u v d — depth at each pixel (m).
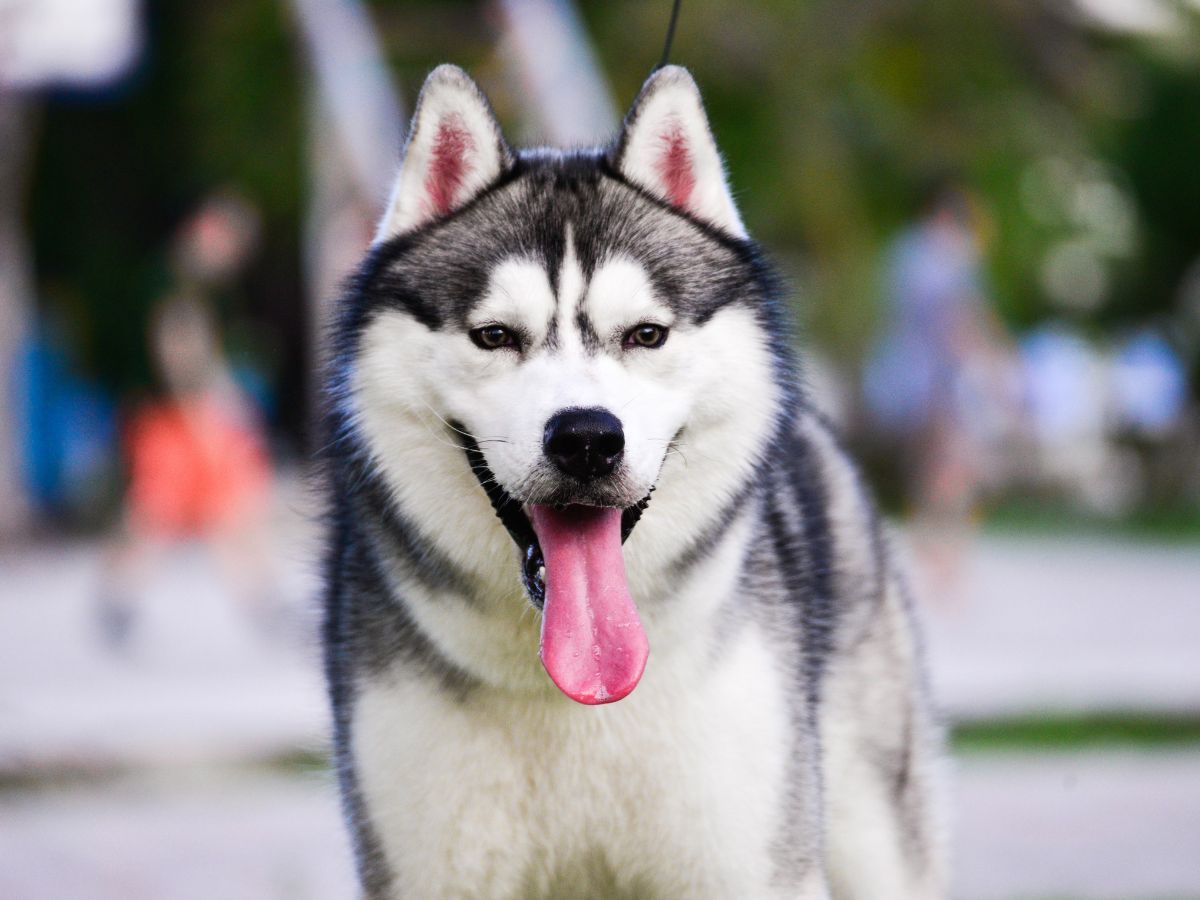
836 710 6.36
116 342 29.12
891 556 6.97
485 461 5.34
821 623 6.21
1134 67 30.67
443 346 5.40
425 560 5.39
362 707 5.50
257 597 14.83
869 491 7.14
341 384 5.75
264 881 8.14
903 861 6.50
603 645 5.14
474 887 5.48
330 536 6.14
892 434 21.95
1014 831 9.15
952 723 11.27
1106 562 20.41
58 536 24.45
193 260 14.31
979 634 14.16
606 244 5.43
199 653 13.64
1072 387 34.44
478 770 5.38
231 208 14.47
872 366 25.03
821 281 25.88
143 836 9.08
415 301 5.48
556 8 14.53
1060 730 11.24
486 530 5.36
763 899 5.48
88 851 8.78
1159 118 32.38
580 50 14.47
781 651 5.64
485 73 14.77
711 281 5.58
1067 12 28.47
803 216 25.98
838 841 6.39
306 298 30.66
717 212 5.76
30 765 10.21
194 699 11.49
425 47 17.22
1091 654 12.97
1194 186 32.88
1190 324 33.19
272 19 25.19
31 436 25.78
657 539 5.41
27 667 13.02
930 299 15.26
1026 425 30.62
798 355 6.12
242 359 24.03
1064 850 8.74
